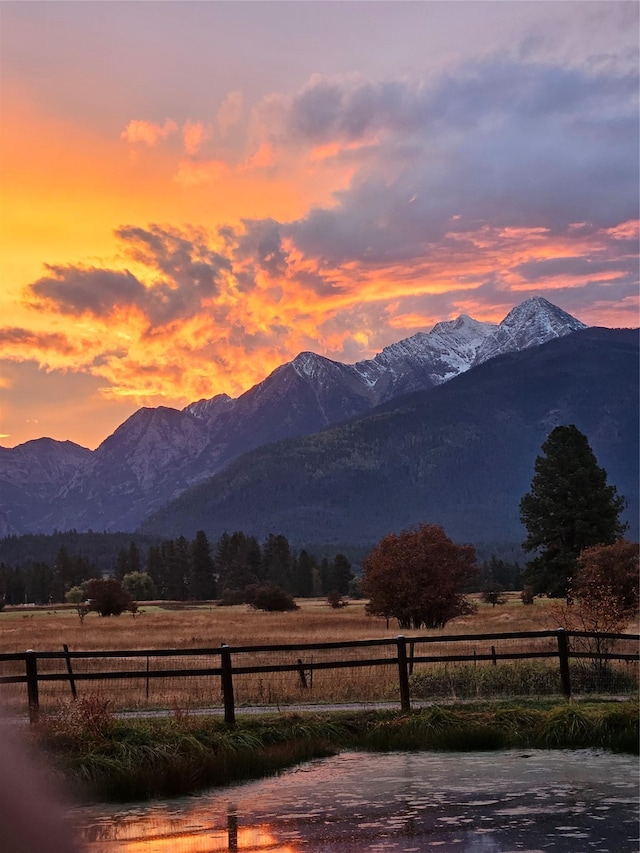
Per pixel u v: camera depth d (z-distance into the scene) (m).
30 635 53.94
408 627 64.00
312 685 22.09
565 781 13.38
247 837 10.73
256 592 113.69
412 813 11.68
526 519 76.06
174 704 18.88
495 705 19.03
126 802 12.65
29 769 7.99
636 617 44.00
